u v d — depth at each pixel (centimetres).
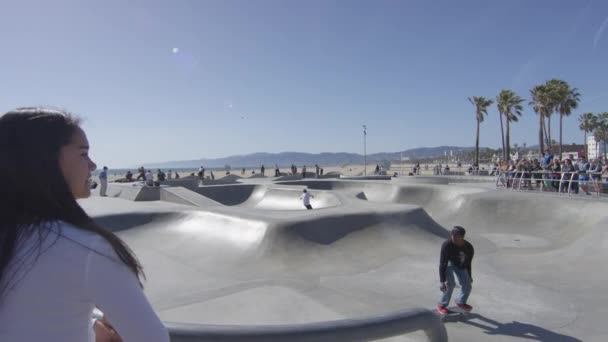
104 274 90
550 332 566
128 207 1420
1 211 92
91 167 116
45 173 98
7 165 95
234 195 2367
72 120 110
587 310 637
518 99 4269
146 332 93
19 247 88
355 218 1148
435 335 197
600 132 7025
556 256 974
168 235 1184
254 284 779
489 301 688
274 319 611
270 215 1144
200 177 3422
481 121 4853
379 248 1048
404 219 1210
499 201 1578
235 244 1035
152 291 757
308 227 1056
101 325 120
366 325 172
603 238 944
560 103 4312
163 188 1898
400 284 795
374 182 2306
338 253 999
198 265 926
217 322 604
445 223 1580
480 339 548
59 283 87
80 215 102
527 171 1745
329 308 648
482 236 1315
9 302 87
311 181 2569
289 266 912
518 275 841
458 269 607
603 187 1498
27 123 99
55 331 89
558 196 1462
